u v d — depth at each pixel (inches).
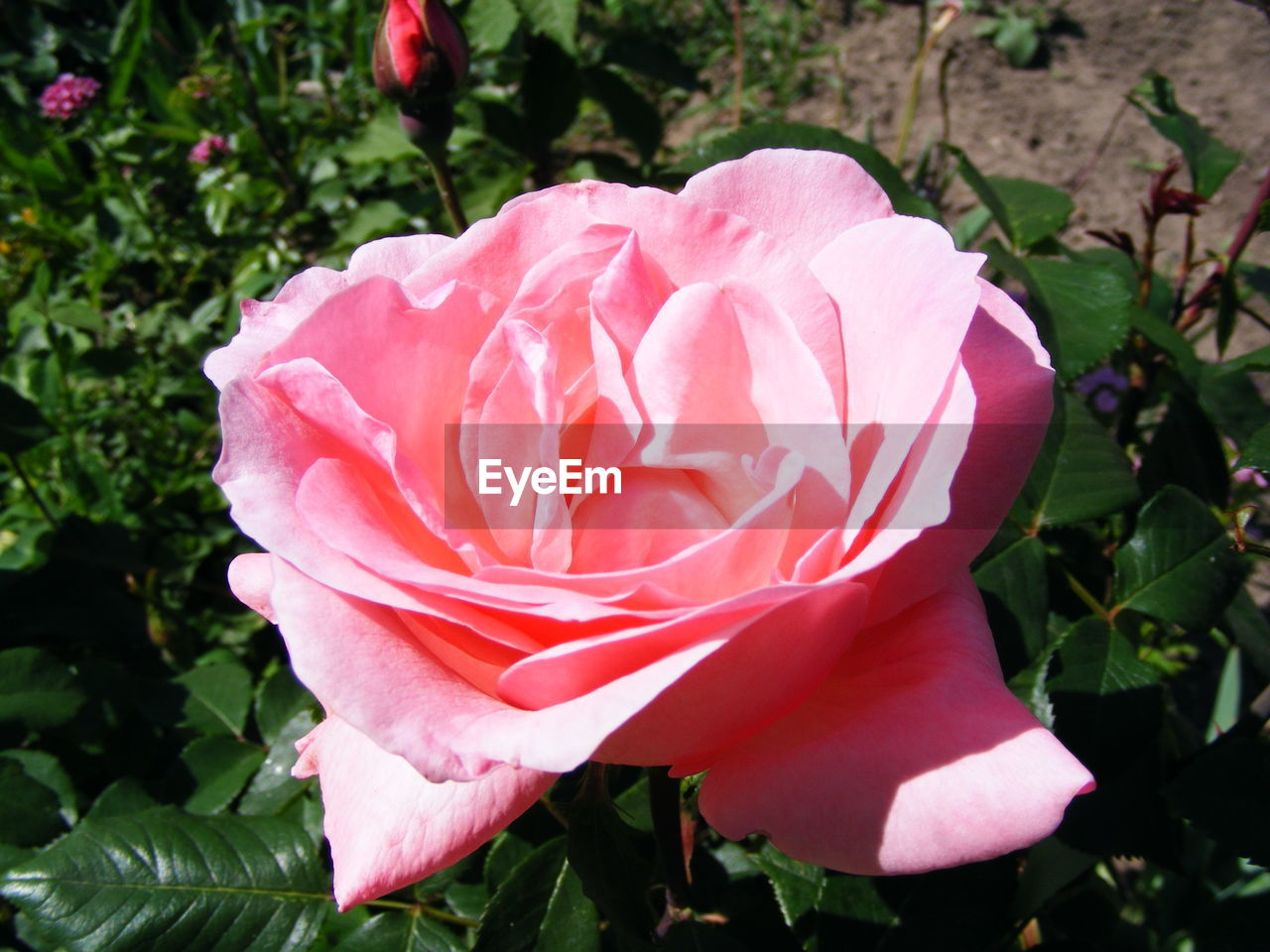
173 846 8.0
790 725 5.4
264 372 5.4
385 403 5.7
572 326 5.9
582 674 4.9
